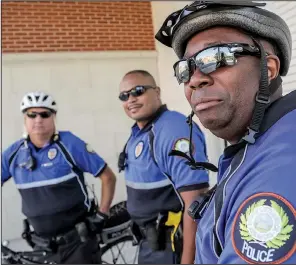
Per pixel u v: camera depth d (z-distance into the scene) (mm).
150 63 1907
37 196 1992
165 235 1539
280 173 557
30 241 2078
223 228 621
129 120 2688
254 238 536
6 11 2639
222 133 724
